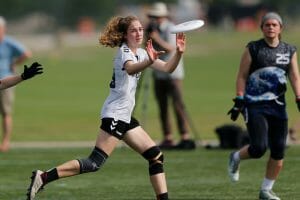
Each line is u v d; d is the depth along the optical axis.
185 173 42.84
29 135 60.91
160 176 30.53
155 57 28.75
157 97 52.94
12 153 50.88
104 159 30.11
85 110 79.50
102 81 119.31
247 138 51.34
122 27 30.20
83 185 39.47
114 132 29.95
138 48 30.44
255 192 37.12
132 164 46.06
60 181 40.59
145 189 38.25
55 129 64.56
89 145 55.25
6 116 51.94
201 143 55.19
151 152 30.41
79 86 110.38
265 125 33.97
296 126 47.28
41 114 75.56
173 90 52.44
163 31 51.28
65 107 82.50
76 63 163.88
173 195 36.56
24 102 87.88
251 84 34.16
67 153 50.75
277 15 34.03
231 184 39.41
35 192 29.98
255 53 33.88
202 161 46.94
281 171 42.56
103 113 30.14
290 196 35.66
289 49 34.00
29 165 45.78
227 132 51.53
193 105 82.56
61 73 135.88
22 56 51.75
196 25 29.22
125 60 29.53
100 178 41.50
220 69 141.88
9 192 37.56
